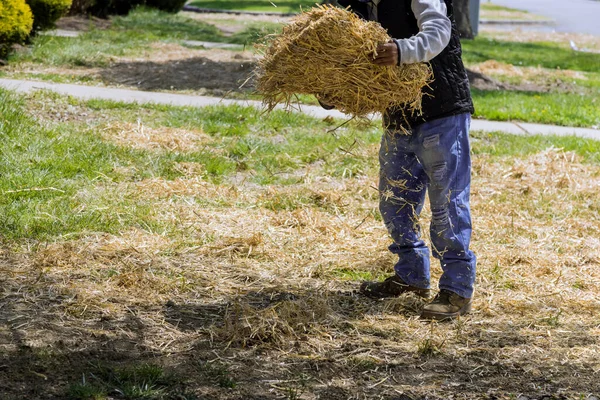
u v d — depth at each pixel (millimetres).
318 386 6941
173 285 8945
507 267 10281
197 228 10945
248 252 10164
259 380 6988
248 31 35500
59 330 7629
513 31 52000
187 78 22188
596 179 15008
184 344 7574
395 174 8484
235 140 15984
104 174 12891
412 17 7840
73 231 10344
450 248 8383
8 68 21578
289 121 17734
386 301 8859
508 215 12680
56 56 23422
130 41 28578
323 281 9508
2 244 9719
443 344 7883
